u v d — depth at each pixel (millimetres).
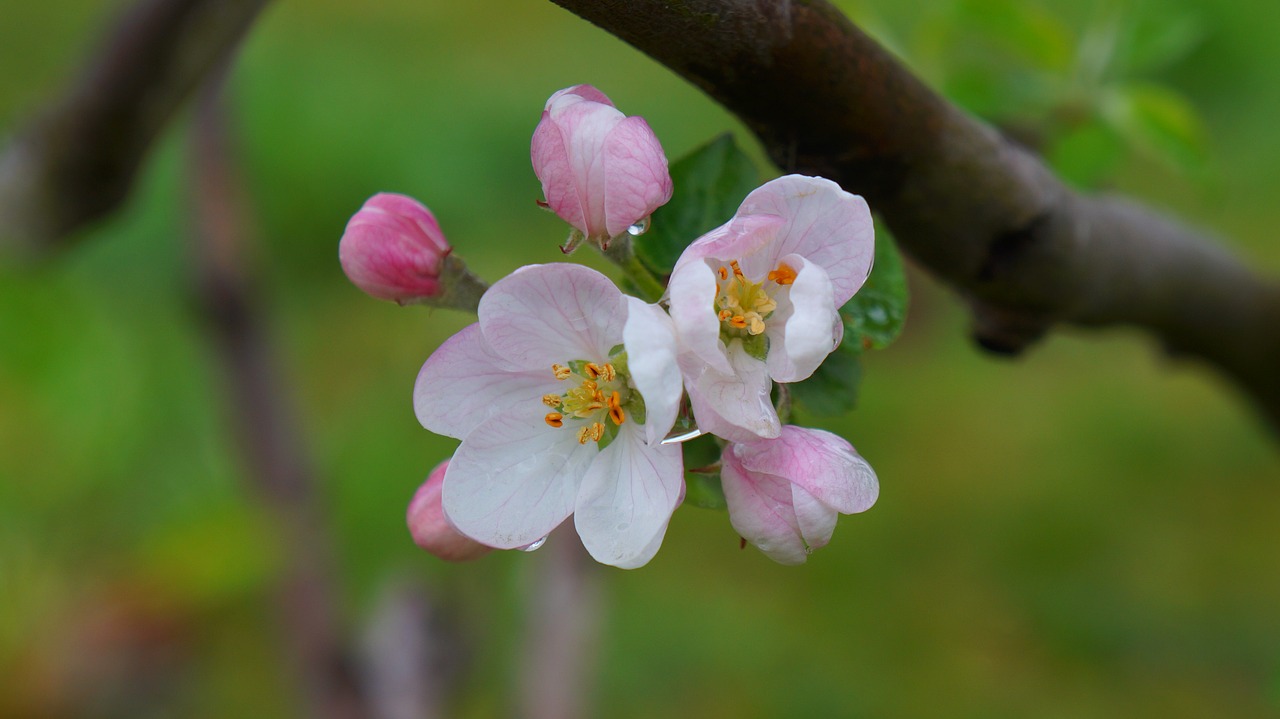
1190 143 604
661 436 437
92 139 614
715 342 443
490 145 1547
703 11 440
